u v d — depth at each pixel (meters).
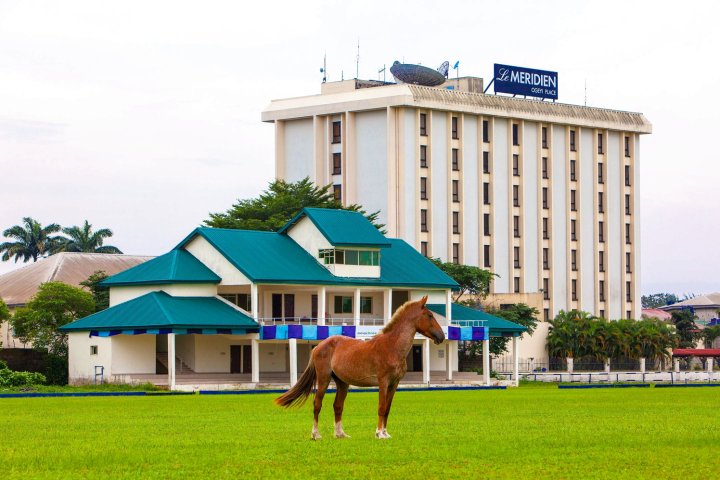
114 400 61.50
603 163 166.25
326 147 149.12
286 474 24.94
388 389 31.52
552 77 159.62
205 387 83.44
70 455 28.28
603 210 166.00
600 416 42.91
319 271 94.31
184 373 90.31
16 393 69.38
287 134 154.00
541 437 32.62
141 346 88.38
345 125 146.75
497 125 153.38
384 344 31.09
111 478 24.41
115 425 38.41
